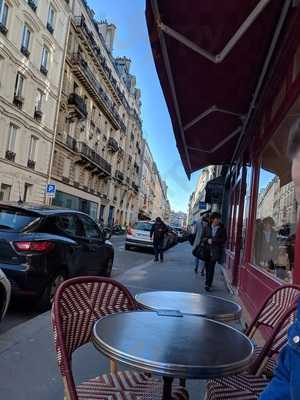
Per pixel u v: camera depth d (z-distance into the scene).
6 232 6.82
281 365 1.43
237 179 13.34
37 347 5.05
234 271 11.38
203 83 6.54
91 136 48.53
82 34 40.22
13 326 5.99
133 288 9.76
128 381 2.87
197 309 3.39
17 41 28.66
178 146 10.55
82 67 40.66
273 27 4.96
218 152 12.58
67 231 8.03
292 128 1.51
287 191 5.54
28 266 6.63
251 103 7.34
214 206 26.16
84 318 2.83
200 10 4.40
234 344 2.30
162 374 1.90
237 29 4.70
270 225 6.95
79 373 4.35
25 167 31.52
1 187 28.77
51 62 34.12
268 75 6.02
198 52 5.21
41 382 4.08
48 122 34.62
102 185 55.66
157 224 17.66
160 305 3.43
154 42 4.88
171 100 6.92
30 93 31.28
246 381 2.89
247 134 9.52
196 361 1.99
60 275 7.40
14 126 29.88
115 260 16.41
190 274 13.32
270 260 6.62
